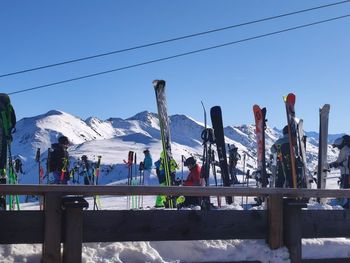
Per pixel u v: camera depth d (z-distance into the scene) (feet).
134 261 16.81
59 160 32.42
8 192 15.19
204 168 37.06
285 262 18.22
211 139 37.52
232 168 44.93
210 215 17.74
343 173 36.32
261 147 40.01
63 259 15.78
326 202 36.83
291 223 18.54
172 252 17.49
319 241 19.72
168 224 17.19
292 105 37.65
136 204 41.96
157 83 38.91
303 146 37.96
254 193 18.07
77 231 15.76
